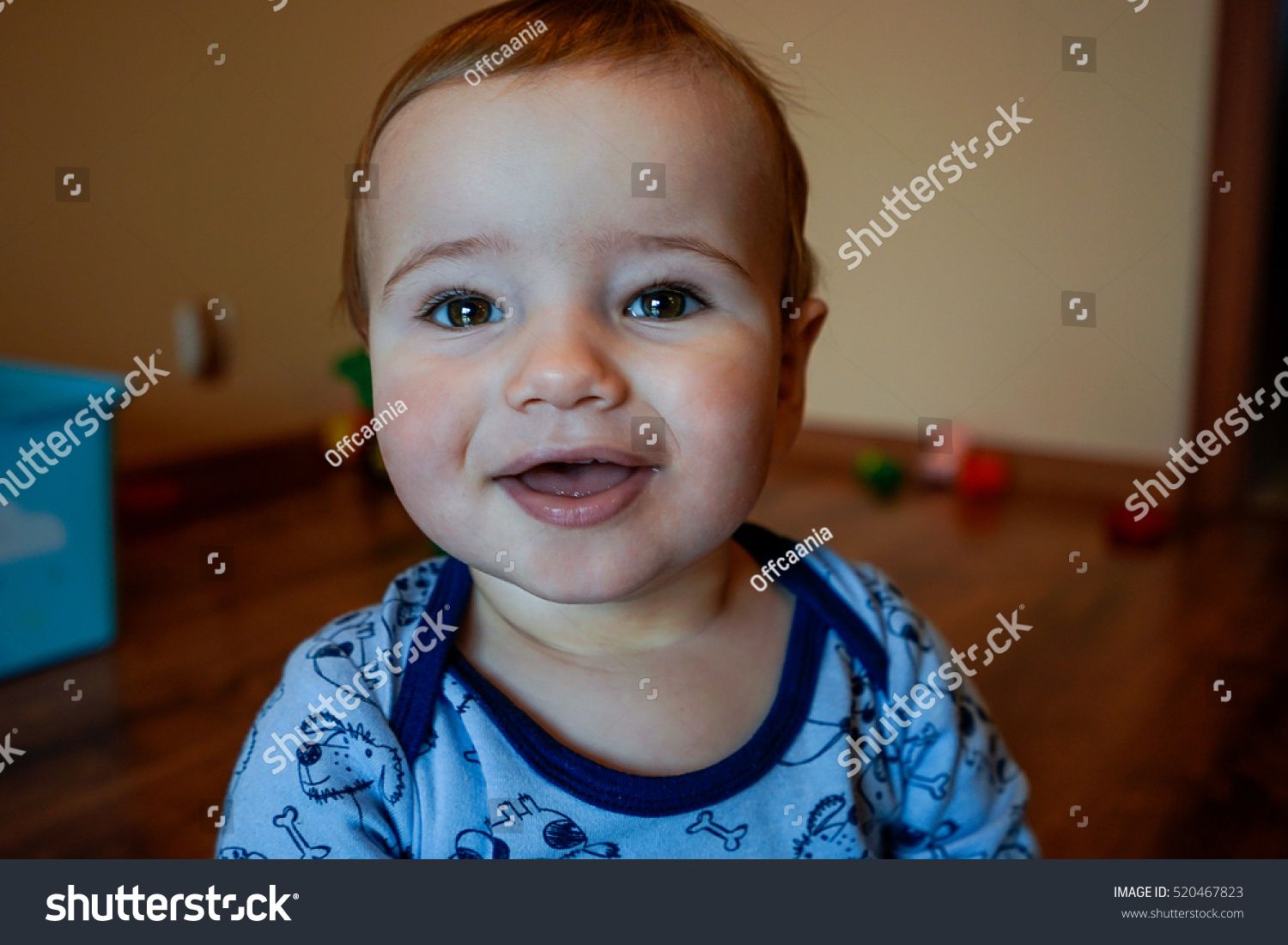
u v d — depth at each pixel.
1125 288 2.44
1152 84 2.35
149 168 2.08
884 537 2.12
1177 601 1.76
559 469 0.50
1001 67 2.39
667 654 0.57
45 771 1.17
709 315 0.51
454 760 0.53
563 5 0.54
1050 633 1.61
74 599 1.47
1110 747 1.25
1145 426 2.46
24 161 1.93
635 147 0.48
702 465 0.50
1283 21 2.35
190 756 1.20
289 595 1.71
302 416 2.39
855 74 2.48
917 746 0.65
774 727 0.58
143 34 2.05
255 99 2.18
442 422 0.49
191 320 2.15
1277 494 2.50
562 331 0.47
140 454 2.11
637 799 0.53
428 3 2.03
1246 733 1.29
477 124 0.48
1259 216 2.33
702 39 0.54
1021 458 2.57
